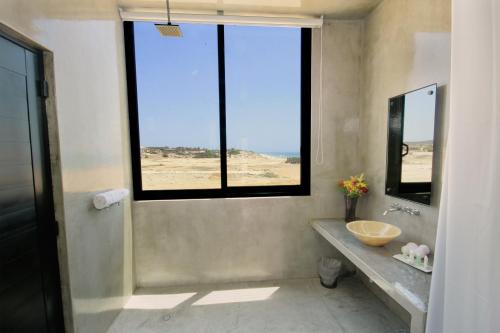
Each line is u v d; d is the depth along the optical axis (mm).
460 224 1032
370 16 2412
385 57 2182
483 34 959
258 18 2352
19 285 1199
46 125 1358
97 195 1720
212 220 2555
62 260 1442
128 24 2365
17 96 1175
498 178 899
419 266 1562
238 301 2316
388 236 1813
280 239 2639
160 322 2045
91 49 1733
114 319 2047
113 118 2068
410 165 1878
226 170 2598
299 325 2008
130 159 2439
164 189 2561
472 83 996
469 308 996
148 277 2535
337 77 2578
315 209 2654
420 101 1771
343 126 2621
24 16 1145
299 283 2605
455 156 1054
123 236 2229
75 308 1514
